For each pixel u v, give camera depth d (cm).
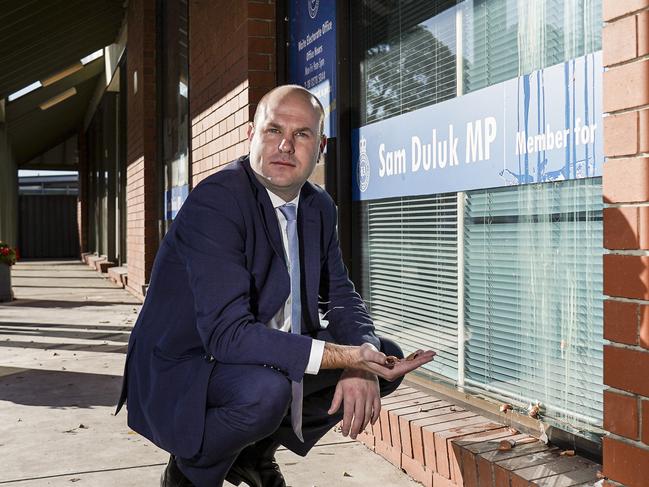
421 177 365
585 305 255
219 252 204
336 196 455
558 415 268
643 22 188
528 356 286
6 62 1441
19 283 1605
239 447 211
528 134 282
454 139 335
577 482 227
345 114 445
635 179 191
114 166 1939
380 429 333
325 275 249
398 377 222
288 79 529
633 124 191
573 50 257
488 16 312
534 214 282
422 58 368
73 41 1552
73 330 816
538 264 280
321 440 361
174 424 210
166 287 220
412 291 379
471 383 326
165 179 1080
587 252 254
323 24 468
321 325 243
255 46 527
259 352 199
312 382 234
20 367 583
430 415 314
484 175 312
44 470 322
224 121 593
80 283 1608
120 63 1639
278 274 217
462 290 332
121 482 306
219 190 210
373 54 421
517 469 240
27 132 2627
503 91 298
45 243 3281
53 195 3291
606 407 204
